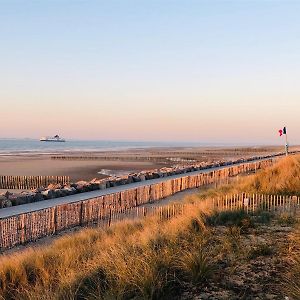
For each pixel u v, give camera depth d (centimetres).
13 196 1764
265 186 1661
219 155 8712
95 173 4284
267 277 535
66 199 1878
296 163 1916
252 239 745
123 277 525
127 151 11938
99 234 1037
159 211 1284
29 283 616
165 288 509
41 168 4997
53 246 926
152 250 643
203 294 493
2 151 11006
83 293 516
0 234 1120
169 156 8225
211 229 855
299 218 929
